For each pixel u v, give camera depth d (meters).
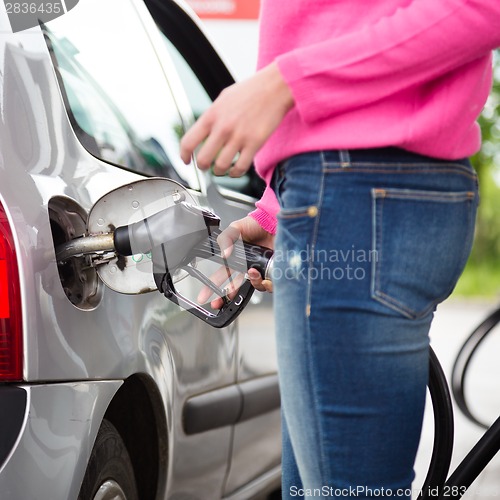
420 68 1.73
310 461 1.84
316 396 1.80
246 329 3.96
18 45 2.66
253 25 13.65
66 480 2.47
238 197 4.37
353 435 1.80
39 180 2.56
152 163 3.30
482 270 30.42
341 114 1.76
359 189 1.75
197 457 3.38
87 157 2.81
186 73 4.16
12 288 2.42
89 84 3.00
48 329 2.48
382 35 1.71
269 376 4.21
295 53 1.73
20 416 2.40
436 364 2.70
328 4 1.82
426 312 1.83
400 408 1.81
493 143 24.75
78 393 2.55
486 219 31.16
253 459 4.08
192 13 4.32
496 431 2.62
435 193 1.78
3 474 2.35
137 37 3.54
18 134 2.55
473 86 1.78
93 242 2.20
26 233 2.46
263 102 1.72
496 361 12.35
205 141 1.79
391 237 1.75
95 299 2.68
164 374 3.02
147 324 2.94
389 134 1.74
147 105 3.42
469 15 1.68
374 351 1.77
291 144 1.79
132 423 3.10
